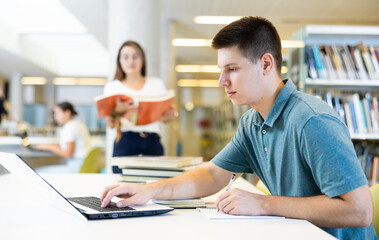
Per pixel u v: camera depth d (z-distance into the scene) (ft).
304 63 10.13
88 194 4.33
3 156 3.34
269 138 3.75
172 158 5.35
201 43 30.35
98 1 20.24
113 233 2.64
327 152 3.13
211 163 4.44
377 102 10.32
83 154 13.55
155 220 3.11
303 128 3.31
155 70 15.55
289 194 3.70
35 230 2.71
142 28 15.11
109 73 15.31
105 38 28.89
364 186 3.06
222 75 3.61
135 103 7.27
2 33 26.71
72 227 2.81
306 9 21.57
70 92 47.96
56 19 25.82
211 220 3.10
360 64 10.34
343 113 10.21
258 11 22.13
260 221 3.05
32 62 32.89
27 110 47.14
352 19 23.40
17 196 4.08
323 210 3.07
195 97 51.70
